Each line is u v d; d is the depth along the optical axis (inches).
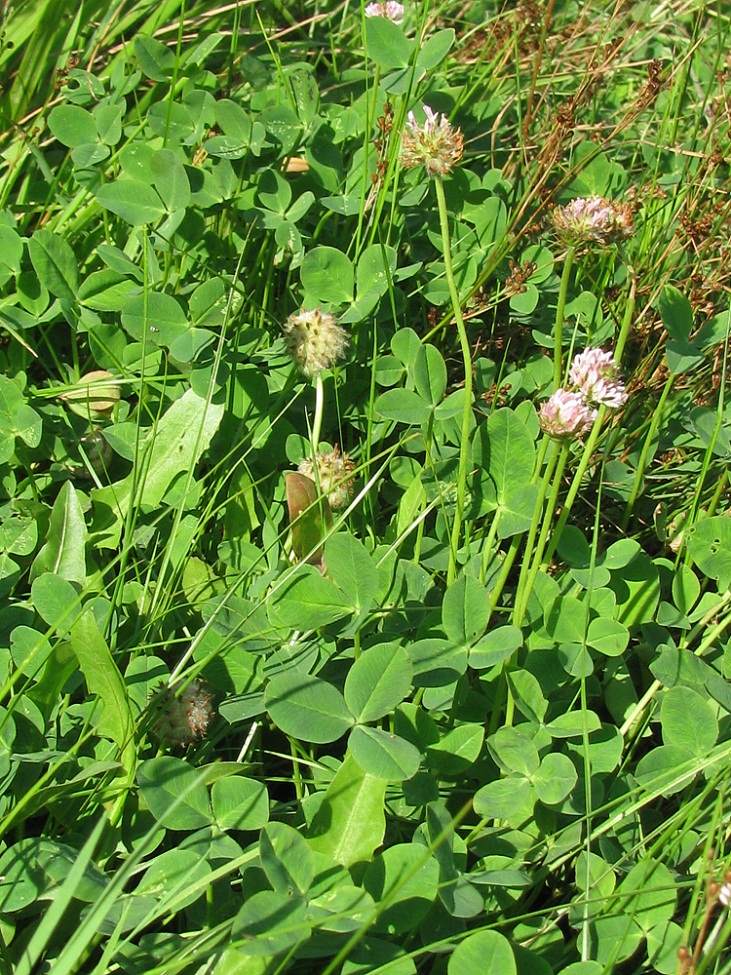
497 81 25.7
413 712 18.1
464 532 20.2
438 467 20.1
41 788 17.4
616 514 22.1
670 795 18.5
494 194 23.6
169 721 18.2
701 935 16.5
